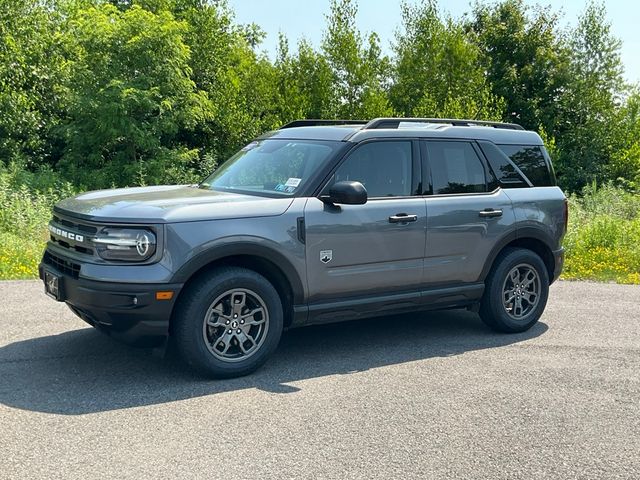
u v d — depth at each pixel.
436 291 6.19
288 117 28.95
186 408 4.53
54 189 21.22
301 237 5.33
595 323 7.39
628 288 9.73
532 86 38.62
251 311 5.22
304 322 5.53
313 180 5.54
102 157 26.22
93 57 25.75
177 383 5.03
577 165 36.84
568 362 5.88
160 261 4.78
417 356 5.96
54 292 5.18
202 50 30.98
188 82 26.61
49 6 26.84
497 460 3.88
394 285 5.92
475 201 6.36
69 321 6.66
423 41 30.95
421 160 6.13
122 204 5.07
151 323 4.80
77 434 4.05
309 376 5.31
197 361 4.98
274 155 6.08
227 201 5.22
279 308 5.29
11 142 23.73
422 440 4.13
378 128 6.06
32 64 24.98
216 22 31.98
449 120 6.71
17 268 9.45
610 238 13.75
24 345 5.85
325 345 6.25
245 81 29.78
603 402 4.90
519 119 38.28
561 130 38.41
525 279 6.84
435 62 30.67
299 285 5.38
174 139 30.20
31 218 13.50
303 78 29.45
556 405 4.81
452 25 31.12
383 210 5.75
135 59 25.66
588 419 4.56
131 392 4.80
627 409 4.77
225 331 5.11
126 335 4.89
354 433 4.20
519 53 38.62
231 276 5.04
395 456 3.89
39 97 25.36
